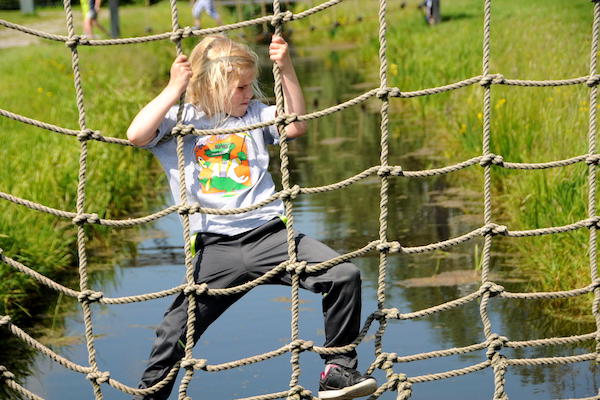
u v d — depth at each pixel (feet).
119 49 92.89
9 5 144.46
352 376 19.48
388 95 19.99
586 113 39.52
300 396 20.02
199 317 19.60
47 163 42.16
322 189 19.61
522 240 36.19
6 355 28.60
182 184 19.21
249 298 32.09
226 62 19.49
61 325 30.78
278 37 19.60
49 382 26.45
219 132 19.22
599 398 21.90
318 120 64.90
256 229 19.49
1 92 63.21
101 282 34.47
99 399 20.13
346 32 120.57
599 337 21.40
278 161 53.42
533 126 43.60
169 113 19.62
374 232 38.75
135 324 30.35
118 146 51.26
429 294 31.81
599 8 20.76
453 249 36.35
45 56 85.10
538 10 79.82
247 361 19.74
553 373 25.71
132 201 46.14
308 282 19.45
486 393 24.57
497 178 44.24
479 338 28.12
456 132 52.90
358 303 19.36
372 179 47.70
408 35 92.99
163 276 34.83
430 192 44.52
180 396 19.53
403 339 28.22
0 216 34.50
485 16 20.10
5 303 31.55
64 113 56.65
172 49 100.32
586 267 31.45
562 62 50.34
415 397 24.48
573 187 34.04
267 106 20.36
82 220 19.69
